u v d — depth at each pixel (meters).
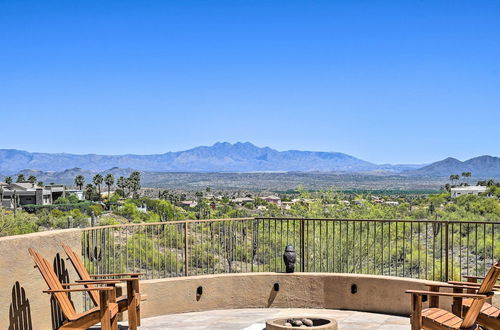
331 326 6.82
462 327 5.58
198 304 8.66
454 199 26.52
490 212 18.92
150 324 7.75
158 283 8.37
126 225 8.46
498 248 13.46
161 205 35.28
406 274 13.12
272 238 13.20
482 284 5.78
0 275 5.77
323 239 13.80
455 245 15.06
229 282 8.87
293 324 7.01
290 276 8.90
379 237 14.03
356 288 8.59
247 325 7.65
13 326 5.94
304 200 17.72
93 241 8.03
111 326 6.16
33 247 6.40
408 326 7.54
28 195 104.69
